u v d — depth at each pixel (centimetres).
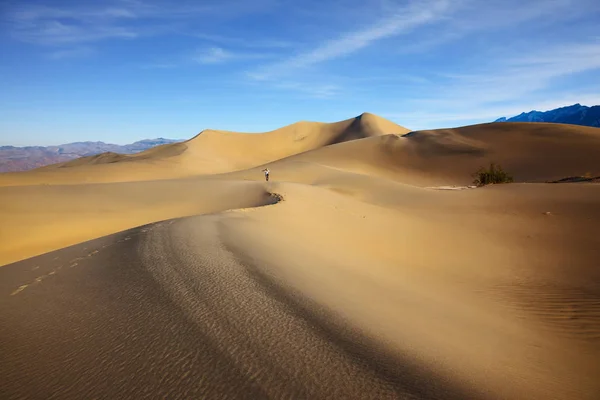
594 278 919
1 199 2614
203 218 1180
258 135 17325
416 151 8375
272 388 240
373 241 1244
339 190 3588
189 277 502
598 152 6606
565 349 453
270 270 556
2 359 300
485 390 266
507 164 6962
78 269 593
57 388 251
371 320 385
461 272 930
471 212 2116
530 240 1419
